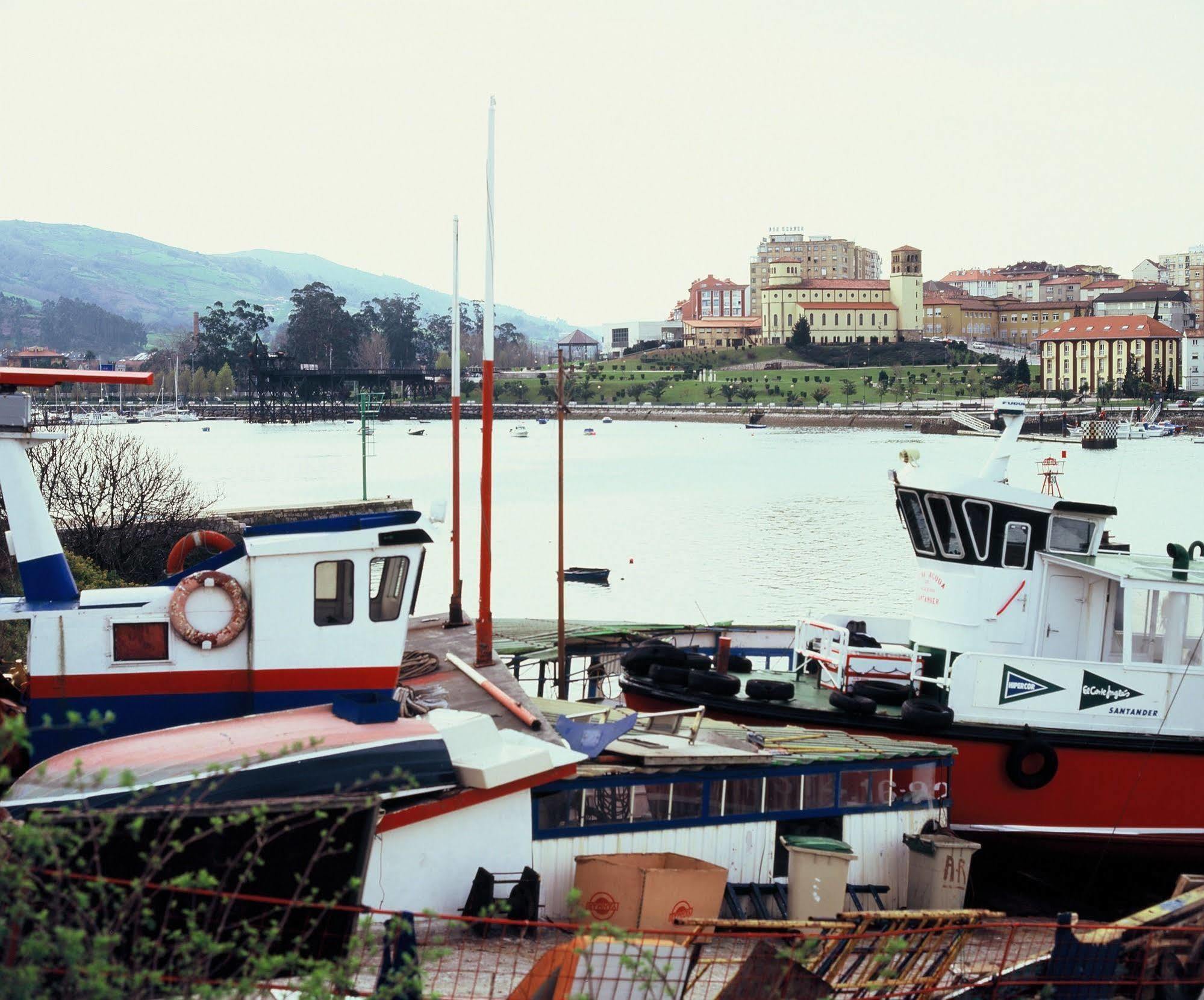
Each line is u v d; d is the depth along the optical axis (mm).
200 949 12750
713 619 68562
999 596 30141
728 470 175875
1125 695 27766
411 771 18156
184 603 20453
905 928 16547
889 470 31906
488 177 27312
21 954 11047
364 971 15398
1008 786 27297
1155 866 28047
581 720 23812
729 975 16750
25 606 20641
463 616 33625
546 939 17844
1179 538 100875
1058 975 15766
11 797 16562
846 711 27531
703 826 21188
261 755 14609
